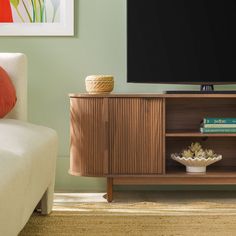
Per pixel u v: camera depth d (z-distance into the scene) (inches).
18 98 115.0
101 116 128.6
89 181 145.9
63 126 146.2
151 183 130.0
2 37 144.9
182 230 101.3
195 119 143.3
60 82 145.7
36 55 145.3
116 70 145.7
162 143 128.7
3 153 72.6
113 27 145.0
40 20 144.4
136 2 135.5
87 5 144.5
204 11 136.3
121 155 128.8
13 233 67.3
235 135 129.3
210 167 140.3
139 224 106.0
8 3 144.2
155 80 136.3
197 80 136.4
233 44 136.7
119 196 137.3
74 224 105.5
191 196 137.8
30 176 77.7
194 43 136.4
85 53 145.3
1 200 58.4
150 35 135.7
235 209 121.3
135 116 128.6
